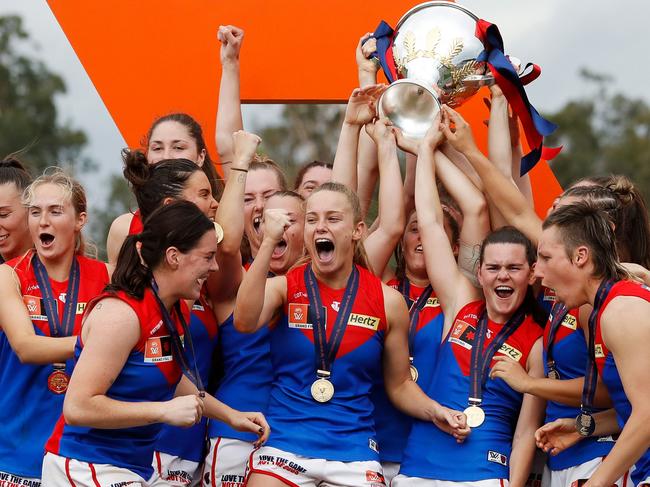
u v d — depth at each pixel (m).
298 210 12.52
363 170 13.13
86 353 9.24
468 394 11.12
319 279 11.27
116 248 11.82
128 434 9.77
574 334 10.74
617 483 10.27
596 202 10.90
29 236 12.07
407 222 12.85
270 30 13.94
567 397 10.51
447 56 12.16
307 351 11.00
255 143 11.34
